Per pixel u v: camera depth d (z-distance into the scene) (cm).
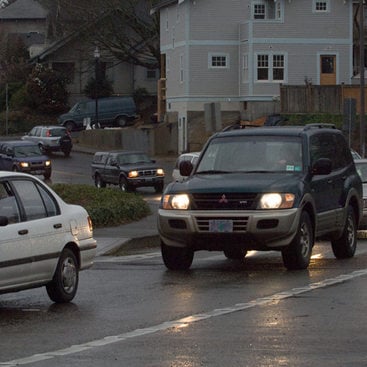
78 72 18462
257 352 2169
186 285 3322
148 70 18962
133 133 14875
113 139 15200
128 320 2630
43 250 2872
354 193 4184
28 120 18400
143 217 6469
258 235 3544
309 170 3797
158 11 16650
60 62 18975
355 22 15125
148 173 9812
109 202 6347
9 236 2750
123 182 9831
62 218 2997
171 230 3653
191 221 3600
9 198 2831
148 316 2688
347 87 13188
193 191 3619
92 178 11512
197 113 14762
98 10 16825
